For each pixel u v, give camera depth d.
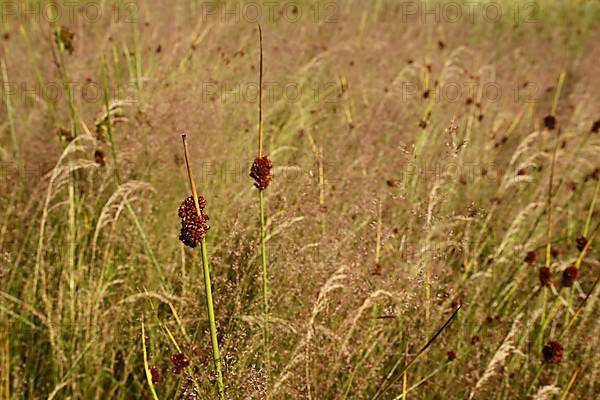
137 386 2.31
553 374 2.40
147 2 4.62
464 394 2.29
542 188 3.39
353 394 2.19
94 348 2.24
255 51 4.39
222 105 3.43
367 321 2.29
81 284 2.42
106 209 2.35
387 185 3.03
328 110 4.07
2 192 2.95
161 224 2.79
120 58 4.10
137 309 2.37
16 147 3.25
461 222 3.04
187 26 4.46
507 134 4.04
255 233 2.51
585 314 2.49
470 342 2.41
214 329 1.49
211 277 2.29
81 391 2.26
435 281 2.33
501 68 5.56
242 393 1.77
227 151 3.18
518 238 3.15
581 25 7.90
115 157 2.75
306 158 3.19
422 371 2.31
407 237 2.52
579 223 3.46
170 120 3.04
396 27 5.77
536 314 2.36
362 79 4.41
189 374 1.83
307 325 2.00
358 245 2.49
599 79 5.38
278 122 3.83
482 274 2.61
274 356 2.11
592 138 4.19
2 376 2.07
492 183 3.62
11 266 2.51
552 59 6.22
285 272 2.25
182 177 2.96
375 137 3.43
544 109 4.95
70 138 2.88
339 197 2.86
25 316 2.41
